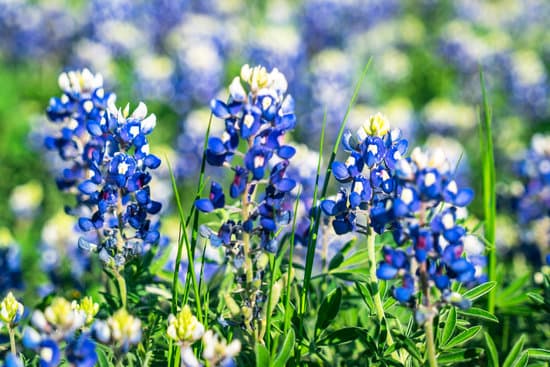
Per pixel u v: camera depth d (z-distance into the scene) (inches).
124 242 156.9
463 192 127.2
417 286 130.0
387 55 606.9
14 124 441.7
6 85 495.8
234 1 743.7
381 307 146.9
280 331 151.3
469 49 589.0
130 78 541.6
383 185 139.7
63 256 263.9
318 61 510.0
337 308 151.8
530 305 182.1
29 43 583.8
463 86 574.6
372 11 720.3
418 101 572.4
